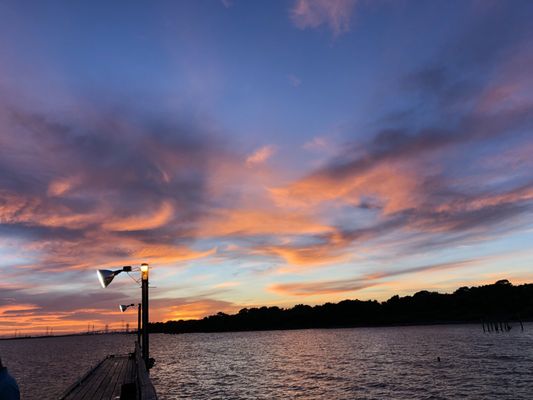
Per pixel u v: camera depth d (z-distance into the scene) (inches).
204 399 1301.7
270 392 1409.9
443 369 1836.9
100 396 608.4
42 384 1815.9
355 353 2957.7
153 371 2159.2
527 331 5088.6
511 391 1270.9
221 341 6614.2
